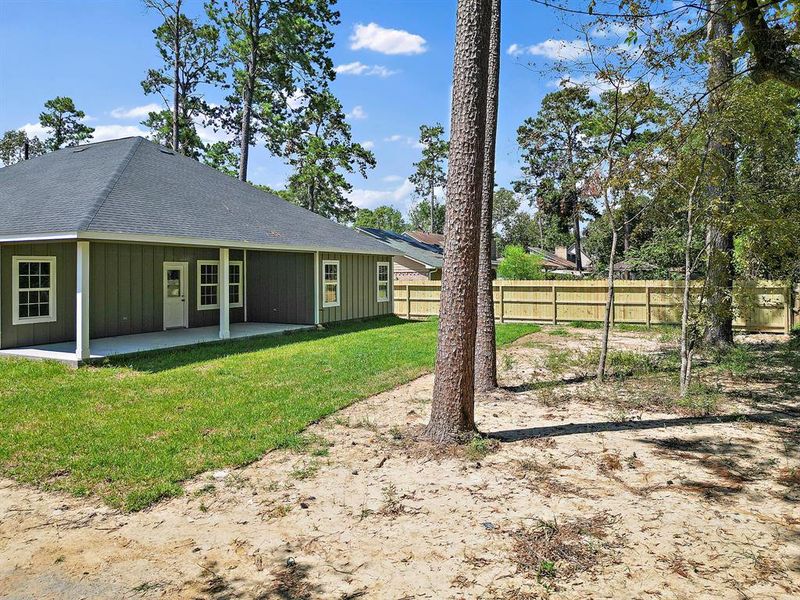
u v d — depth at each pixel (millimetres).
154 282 13234
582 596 2650
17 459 4633
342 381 7758
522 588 2729
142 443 5008
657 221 7871
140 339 11766
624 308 15719
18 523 3562
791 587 2682
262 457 4738
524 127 29453
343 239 16312
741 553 3020
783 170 7020
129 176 11703
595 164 8102
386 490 4004
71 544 3283
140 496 3883
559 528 3359
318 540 3283
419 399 6812
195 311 14344
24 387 7336
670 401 6500
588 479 4176
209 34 26719
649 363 9000
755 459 4578
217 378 7945
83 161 12961
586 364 9148
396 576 2877
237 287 15891
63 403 6480
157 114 31453
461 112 4793
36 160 14375
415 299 18703
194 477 4289
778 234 6348
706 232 7438
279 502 3828
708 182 6738
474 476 4254
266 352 10469
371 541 3260
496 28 6895
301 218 16594
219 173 16438
